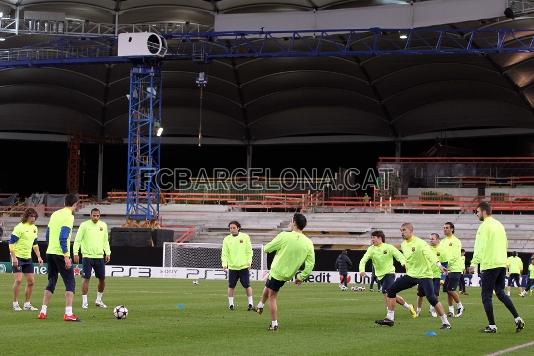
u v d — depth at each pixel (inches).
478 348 541.0
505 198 2623.0
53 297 986.7
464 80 2723.9
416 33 2319.1
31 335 561.6
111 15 2458.2
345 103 3011.8
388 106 2962.6
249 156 3245.6
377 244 861.8
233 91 2982.3
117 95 2992.1
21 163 3297.2
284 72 2832.2
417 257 696.4
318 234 2454.5
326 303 1052.5
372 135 3117.6
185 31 2500.0
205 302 992.2
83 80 2888.8
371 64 2711.6
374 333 634.8
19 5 2356.1
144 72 2319.1
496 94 2770.7
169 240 2196.1
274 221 2571.4
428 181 2847.0
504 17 2062.0
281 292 1373.0
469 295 1392.7
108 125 3147.1
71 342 526.9
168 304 938.7
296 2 2358.5
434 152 2997.0
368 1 2303.2
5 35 2503.7
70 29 2423.7
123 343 529.7
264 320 735.7
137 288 1355.8
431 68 2679.6
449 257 867.4
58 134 3157.0
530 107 2760.8
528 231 2304.4
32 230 780.0
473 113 2893.7
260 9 2416.3
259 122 3152.1
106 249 842.2
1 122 3024.1
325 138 3179.1
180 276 2001.7
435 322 759.7
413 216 2506.2
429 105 2933.1
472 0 2052.2
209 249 2026.3
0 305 835.4
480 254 649.0
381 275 863.7
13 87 2886.3
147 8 2412.6
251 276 1971.0
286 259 623.5
